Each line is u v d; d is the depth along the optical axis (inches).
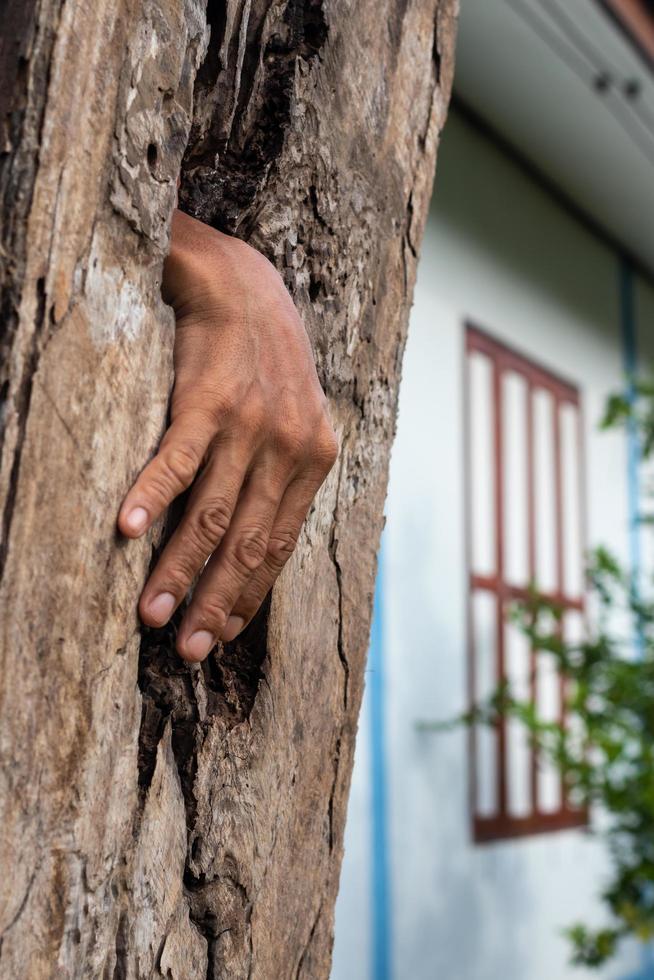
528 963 172.9
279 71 39.9
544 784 202.5
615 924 201.5
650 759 135.3
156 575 33.0
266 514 35.0
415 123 45.3
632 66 152.6
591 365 207.6
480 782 194.4
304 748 40.5
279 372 35.4
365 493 43.9
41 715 29.9
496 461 173.0
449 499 159.0
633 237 216.5
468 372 165.8
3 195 29.7
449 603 157.8
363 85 42.4
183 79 34.6
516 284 181.5
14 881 29.5
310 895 41.0
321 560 41.6
